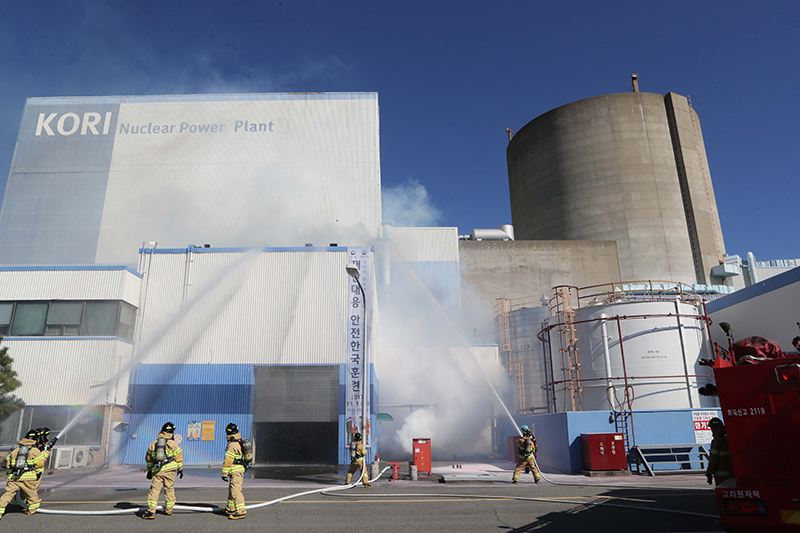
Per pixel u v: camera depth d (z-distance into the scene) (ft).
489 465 81.00
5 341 84.33
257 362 87.66
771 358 25.38
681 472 61.87
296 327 89.25
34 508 33.47
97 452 78.89
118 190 155.84
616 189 212.84
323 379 87.04
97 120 161.99
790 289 66.90
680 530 27.81
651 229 206.39
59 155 158.81
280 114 163.63
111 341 84.17
